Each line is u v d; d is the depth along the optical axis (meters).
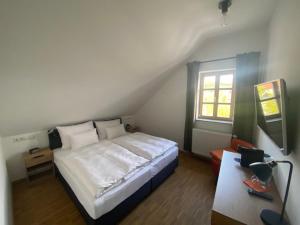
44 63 1.55
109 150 2.50
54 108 2.33
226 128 3.01
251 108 2.58
